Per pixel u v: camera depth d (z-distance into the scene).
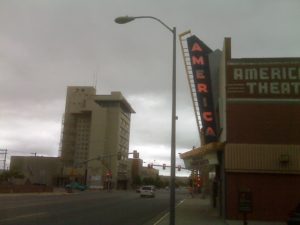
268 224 23.88
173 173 18.42
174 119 18.98
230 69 27.92
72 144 163.12
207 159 34.28
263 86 27.48
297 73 27.38
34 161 155.00
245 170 26.73
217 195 33.19
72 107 165.62
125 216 28.48
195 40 35.44
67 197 58.56
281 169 26.53
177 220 25.72
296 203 26.14
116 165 160.12
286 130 26.92
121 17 19.56
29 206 34.47
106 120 162.25
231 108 27.50
